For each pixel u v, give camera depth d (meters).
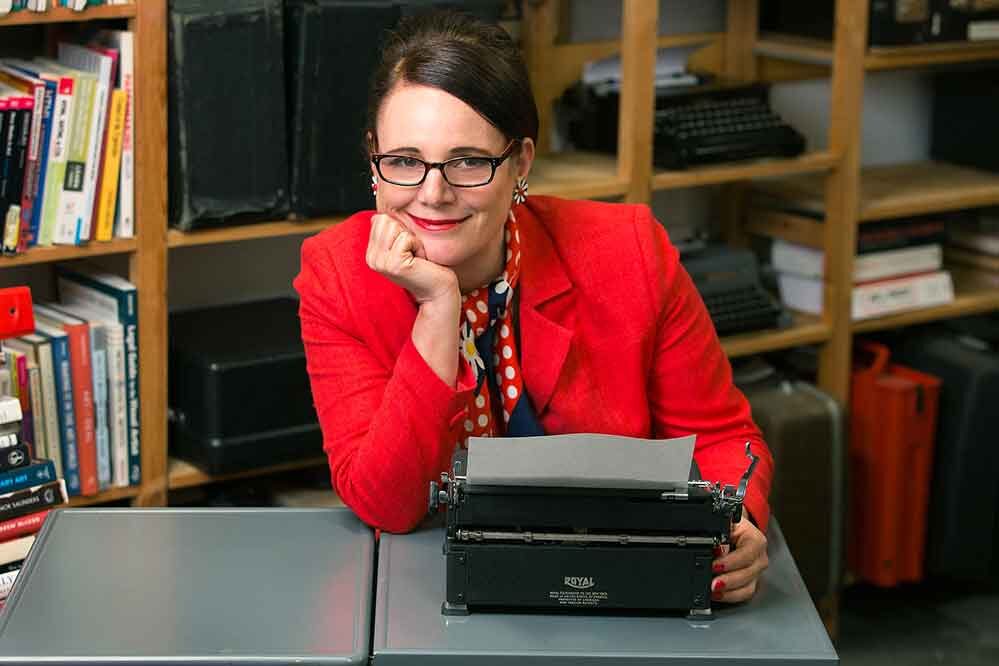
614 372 1.78
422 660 1.41
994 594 3.70
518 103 1.59
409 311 1.69
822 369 3.38
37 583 1.55
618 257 1.79
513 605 1.49
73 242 2.46
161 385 2.62
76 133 2.40
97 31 2.49
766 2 3.51
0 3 2.27
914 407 3.43
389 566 1.60
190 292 3.07
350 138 2.59
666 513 1.46
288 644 1.43
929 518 3.57
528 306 1.76
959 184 3.59
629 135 2.92
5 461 2.20
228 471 2.67
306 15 2.49
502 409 1.79
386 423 1.61
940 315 3.51
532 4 3.20
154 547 1.66
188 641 1.43
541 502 1.45
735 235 3.60
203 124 2.48
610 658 1.41
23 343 2.46
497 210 1.61
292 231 2.62
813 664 1.42
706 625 1.49
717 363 1.86
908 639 3.45
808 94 3.70
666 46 3.39
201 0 2.44
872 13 3.15
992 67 3.68
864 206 3.32
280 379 2.67
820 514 3.31
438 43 1.57
